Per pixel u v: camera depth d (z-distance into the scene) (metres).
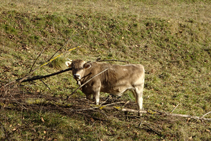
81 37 12.31
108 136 5.58
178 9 19.33
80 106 5.89
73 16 13.53
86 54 11.23
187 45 13.31
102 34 12.87
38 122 5.54
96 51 11.68
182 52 12.74
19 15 12.51
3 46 10.06
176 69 11.29
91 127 5.75
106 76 6.13
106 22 13.70
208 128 6.66
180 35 14.04
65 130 5.46
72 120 5.86
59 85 7.98
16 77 7.88
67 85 8.13
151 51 12.50
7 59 9.14
